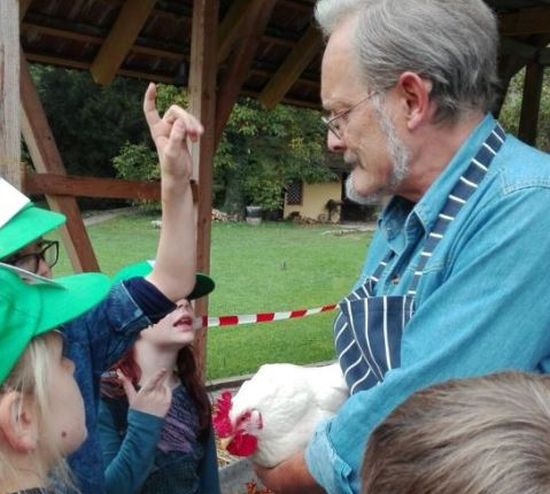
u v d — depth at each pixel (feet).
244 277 44.04
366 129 5.01
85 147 88.63
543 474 2.20
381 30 4.80
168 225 5.67
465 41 4.73
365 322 5.08
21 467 3.95
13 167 9.73
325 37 5.37
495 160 4.77
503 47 19.99
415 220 4.99
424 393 2.70
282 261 51.88
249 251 57.47
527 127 22.24
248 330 27.55
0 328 3.91
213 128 14.23
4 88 9.56
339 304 5.61
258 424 5.48
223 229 74.49
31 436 3.95
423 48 4.69
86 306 4.36
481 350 4.32
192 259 5.76
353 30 4.97
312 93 21.06
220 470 11.68
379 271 5.55
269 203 83.10
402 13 4.75
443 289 4.51
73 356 5.17
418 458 2.44
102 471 5.29
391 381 4.49
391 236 5.40
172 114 5.53
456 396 2.56
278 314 18.12
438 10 4.74
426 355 4.46
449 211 4.80
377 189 5.19
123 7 15.29
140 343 6.91
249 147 82.58
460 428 2.40
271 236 70.13
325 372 5.94
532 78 21.89
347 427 4.67
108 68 16.26
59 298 4.31
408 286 4.99
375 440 2.69
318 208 90.07
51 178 12.39
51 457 4.17
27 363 4.00
